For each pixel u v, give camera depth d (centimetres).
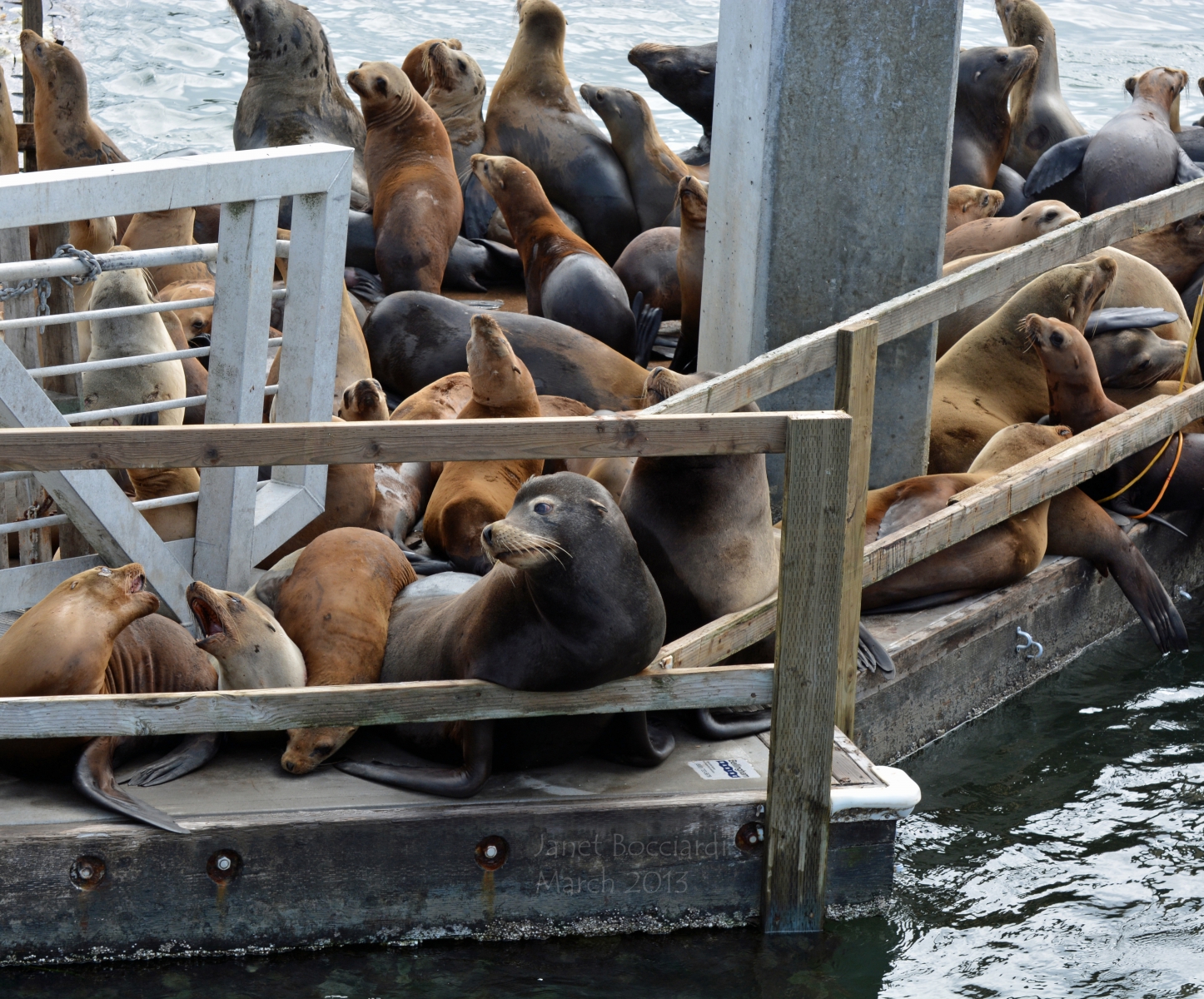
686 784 873
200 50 4091
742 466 979
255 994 799
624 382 1558
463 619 855
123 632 868
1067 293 1539
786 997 834
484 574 1127
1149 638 1469
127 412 965
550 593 758
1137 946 914
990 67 2206
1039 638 1347
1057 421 1455
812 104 1278
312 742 854
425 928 842
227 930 816
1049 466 1256
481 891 842
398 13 4697
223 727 779
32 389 902
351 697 789
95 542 968
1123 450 1353
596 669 789
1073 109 3741
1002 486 1209
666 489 974
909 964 873
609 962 845
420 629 909
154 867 795
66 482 919
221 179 944
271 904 817
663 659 903
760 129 1296
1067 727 1268
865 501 959
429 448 757
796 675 825
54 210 865
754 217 1324
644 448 779
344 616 911
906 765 1196
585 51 4262
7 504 1002
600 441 772
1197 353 1791
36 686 789
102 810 802
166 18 4431
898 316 1099
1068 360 1412
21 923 789
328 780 851
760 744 930
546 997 812
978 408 1536
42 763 822
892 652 1173
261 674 851
